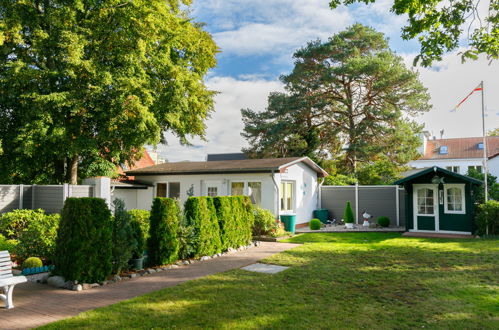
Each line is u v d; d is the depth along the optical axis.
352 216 18.48
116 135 17.03
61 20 14.93
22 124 15.88
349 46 27.81
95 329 4.82
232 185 17.75
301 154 29.89
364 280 7.53
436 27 7.45
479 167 45.03
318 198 21.56
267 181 16.59
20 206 13.52
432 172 15.61
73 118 16.25
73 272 6.91
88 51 15.98
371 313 5.51
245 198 12.61
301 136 29.91
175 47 18.97
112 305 5.84
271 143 29.30
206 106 20.20
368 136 27.03
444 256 10.20
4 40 14.09
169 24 17.19
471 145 47.62
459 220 15.15
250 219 12.71
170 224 9.06
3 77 15.11
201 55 20.12
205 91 19.70
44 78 15.27
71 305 5.89
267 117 31.23
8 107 16.28
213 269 8.69
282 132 29.12
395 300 6.17
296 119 29.55
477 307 5.80
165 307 5.73
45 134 14.66
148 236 9.67
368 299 6.23
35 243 9.15
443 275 7.96
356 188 20.64
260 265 9.15
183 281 7.51
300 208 19.03
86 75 14.95
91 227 7.16
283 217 16.33
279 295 6.41
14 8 14.62
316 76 28.94
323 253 10.87
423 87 26.23
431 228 15.80
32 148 14.76
